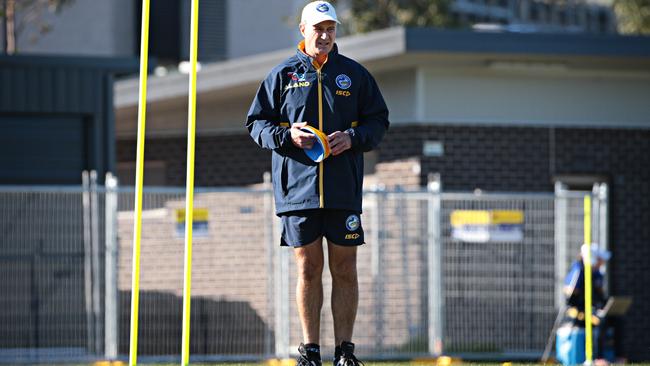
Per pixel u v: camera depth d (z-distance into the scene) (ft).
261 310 180.96
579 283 162.81
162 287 179.63
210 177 242.58
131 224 181.68
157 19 336.49
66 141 204.54
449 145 205.87
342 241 79.66
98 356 163.12
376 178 212.64
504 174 208.13
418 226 185.16
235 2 349.61
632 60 202.39
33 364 159.84
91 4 333.83
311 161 78.54
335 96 79.05
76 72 204.54
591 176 214.90
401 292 184.24
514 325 178.40
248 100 234.58
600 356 165.78
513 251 179.11
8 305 166.50
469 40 192.13
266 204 169.89
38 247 168.66
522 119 210.18
